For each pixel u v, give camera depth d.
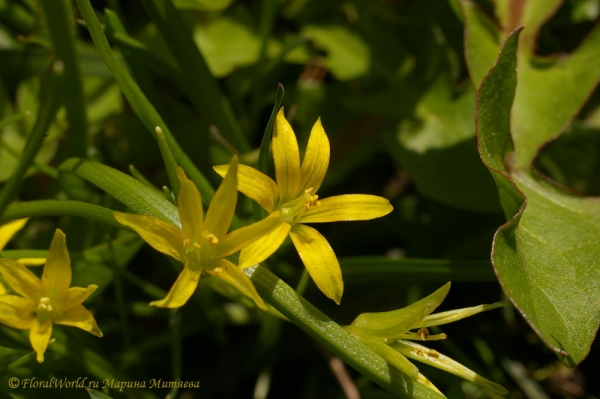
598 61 0.29
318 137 0.26
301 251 0.25
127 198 0.26
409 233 0.32
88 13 0.26
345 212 0.26
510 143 0.27
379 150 0.33
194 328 0.30
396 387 0.25
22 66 0.31
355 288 0.31
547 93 0.29
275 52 0.33
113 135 0.31
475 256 0.32
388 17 0.33
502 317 0.32
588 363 0.32
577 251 0.27
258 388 0.30
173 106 0.31
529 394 0.31
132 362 0.29
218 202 0.24
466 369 0.25
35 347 0.25
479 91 0.26
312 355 0.31
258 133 0.33
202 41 0.32
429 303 0.25
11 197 0.28
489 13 0.33
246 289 0.24
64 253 0.25
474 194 0.31
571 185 0.32
